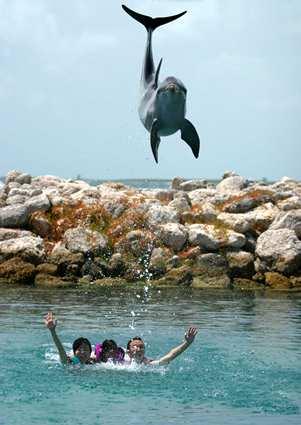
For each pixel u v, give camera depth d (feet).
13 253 94.79
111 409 39.34
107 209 103.04
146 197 107.65
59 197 105.29
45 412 38.63
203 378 46.09
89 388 43.34
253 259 95.55
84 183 122.72
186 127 54.70
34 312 70.59
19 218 101.14
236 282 93.50
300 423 37.42
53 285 90.89
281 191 109.50
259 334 60.95
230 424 37.14
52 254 95.45
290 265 93.35
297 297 84.58
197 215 101.45
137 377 45.96
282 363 50.39
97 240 96.94
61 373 46.65
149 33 57.11
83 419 37.60
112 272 94.63
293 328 63.82
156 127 53.42
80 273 94.48
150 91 55.62
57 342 48.57
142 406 40.01
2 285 90.53
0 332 59.93
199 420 37.70
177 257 95.09
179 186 121.29
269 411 39.37
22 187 116.88
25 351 52.90
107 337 59.52
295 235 95.66
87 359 48.85
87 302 77.97
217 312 72.64
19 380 44.86
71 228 100.68
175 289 89.97
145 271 94.99
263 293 87.86
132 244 97.09
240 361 50.90
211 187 122.52
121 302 78.48
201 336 59.88
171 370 47.93
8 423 36.76
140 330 62.54
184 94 53.16
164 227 97.60
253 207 104.47
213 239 95.96
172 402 40.83
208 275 93.50
